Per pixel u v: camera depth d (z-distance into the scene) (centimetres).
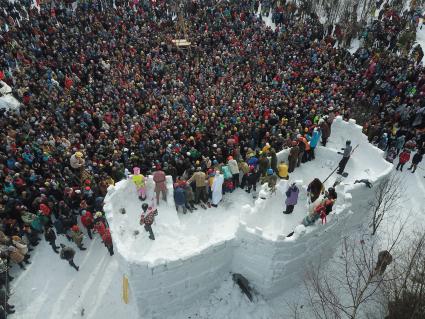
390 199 2119
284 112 2595
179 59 3250
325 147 2223
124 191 1766
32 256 1883
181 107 2623
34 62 2828
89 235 1953
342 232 1889
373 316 1677
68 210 1864
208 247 1541
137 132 2328
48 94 2586
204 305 1705
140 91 2769
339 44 3719
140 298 1571
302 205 1812
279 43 3447
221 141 2234
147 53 3300
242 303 1706
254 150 2325
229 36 3566
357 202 1930
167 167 2000
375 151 2145
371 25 3719
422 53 3244
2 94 2583
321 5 4375
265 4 4191
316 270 1791
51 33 3212
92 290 1770
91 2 3778
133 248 1600
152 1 4000
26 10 3591
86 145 2231
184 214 1825
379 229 2048
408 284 1562
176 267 1506
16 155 2058
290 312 1705
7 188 1844
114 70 2969
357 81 2953
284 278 1691
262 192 1738
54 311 1691
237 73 3122
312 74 3047
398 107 2614
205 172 2047
